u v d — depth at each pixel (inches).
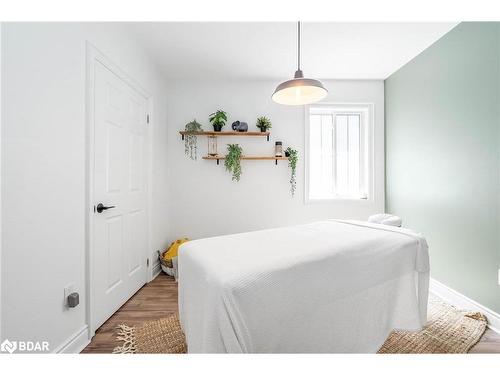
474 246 76.4
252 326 39.3
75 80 59.8
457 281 82.7
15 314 44.5
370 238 61.6
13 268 44.1
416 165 104.3
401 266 61.2
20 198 45.4
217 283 39.1
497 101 68.8
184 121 127.1
